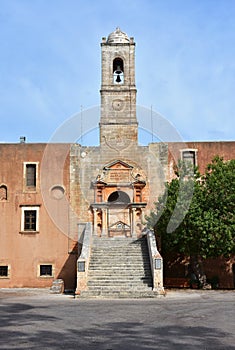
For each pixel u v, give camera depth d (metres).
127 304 18.06
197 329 11.78
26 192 30.53
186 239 25.38
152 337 10.59
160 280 22.02
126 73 31.17
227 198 25.12
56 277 29.56
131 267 23.78
